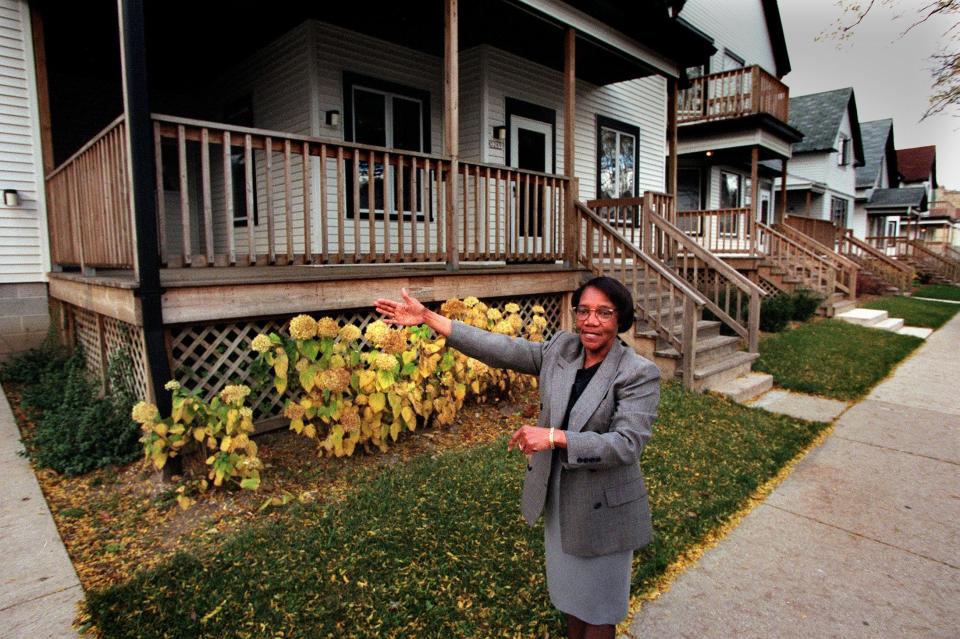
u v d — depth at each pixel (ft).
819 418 19.75
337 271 17.48
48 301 22.81
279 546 10.18
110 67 27.94
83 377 18.93
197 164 32.48
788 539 11.53
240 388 12.05
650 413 5.99
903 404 21.66
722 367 22.77
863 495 13.65
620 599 6.44
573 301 6.60
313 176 25.03
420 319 7.68
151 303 12.64
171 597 8.79
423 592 9.04
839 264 52.42
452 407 16.06
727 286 26.94
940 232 164.66
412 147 28.40
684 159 58.29
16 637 7.86
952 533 11.82
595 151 37.58
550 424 6.59
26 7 21.67
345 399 14.34
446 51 19.16
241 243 29.60
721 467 14.78
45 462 13.42
